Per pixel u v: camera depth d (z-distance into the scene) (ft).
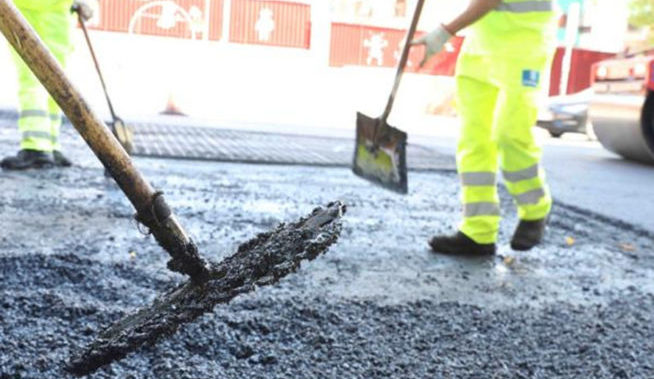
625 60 29.45
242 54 55.36
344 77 57.47
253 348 7.18
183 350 6.98
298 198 15.98
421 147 29.40
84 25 16.44
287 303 8.53
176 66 52.85
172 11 52.65
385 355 7.31
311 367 6.89
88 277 9.01
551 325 8.66
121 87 47.96
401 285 9.93
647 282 11.19
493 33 11.08
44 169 16.81
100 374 6.30
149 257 10.12
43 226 11.47
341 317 8.28
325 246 5.37
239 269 5.39
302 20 56.54
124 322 5.34
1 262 9.21
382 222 14.16
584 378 7.11
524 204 11.91
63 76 4.88
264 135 29.22
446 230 13.88
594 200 19.31
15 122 26.20
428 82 58.29
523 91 11.06
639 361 7.63
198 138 26.08
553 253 12.76
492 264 11.69
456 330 8.23
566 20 67.36
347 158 23.35
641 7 67.92
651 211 18.10
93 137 4.99
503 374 7.07
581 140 42.09
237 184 17.13
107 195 14.47
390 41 58.03
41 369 6.39
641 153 29.58
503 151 11.62
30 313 7.64
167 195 15.03
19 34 4.78
